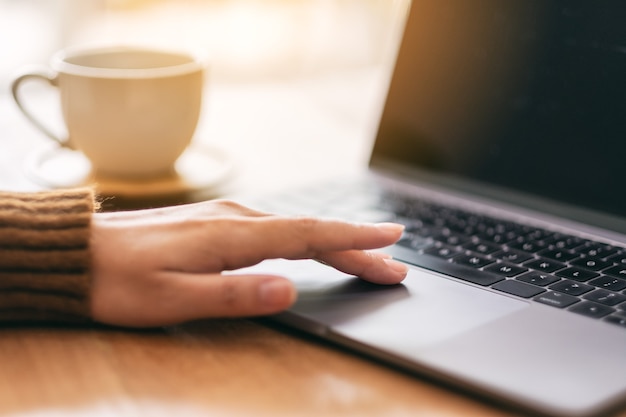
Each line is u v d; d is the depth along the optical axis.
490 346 0.53
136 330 0.59
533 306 0.60
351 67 1.47
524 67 0.86
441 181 0.89
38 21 1.73
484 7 0.89
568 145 0.82
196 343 0.57
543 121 0.84
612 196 0.78
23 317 0.59
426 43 0.93
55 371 0.53
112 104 0.85
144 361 0.54
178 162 0.98
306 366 0.53
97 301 0.58
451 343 0.54
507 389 0.48
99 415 0.48
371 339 0.54
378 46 1.42
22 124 1.14
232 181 0.94
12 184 0.90
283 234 0.61
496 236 0.76
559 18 0.84
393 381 0.51
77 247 0.59
